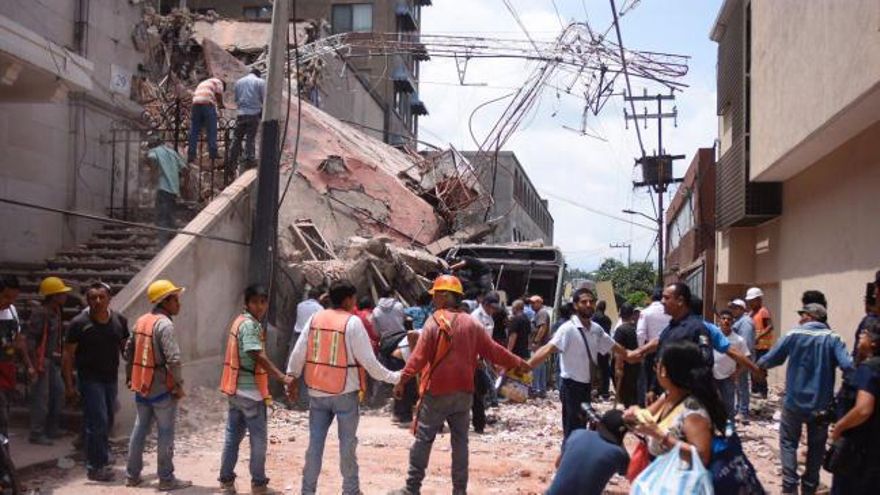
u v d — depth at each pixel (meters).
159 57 21.09
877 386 5.23
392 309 12.12
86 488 7.36
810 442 7.28
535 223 69.94
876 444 5.29
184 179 14.25
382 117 45.97
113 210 13.48
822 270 13.60
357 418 6.78
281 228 15.46
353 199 17.86
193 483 7.68
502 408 13.29
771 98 14.18
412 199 18.91
